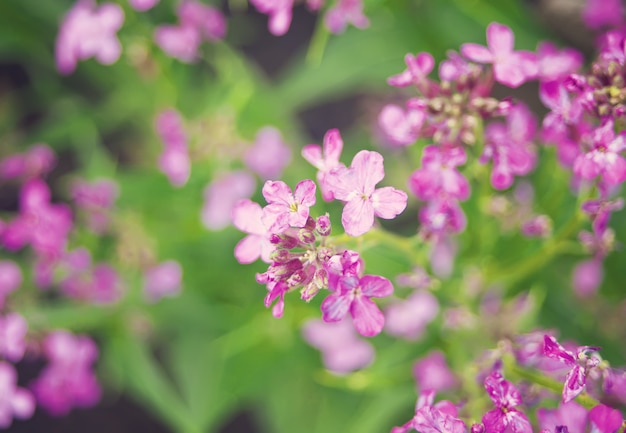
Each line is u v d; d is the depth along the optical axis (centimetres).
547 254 39
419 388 45
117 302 53
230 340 52
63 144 68
